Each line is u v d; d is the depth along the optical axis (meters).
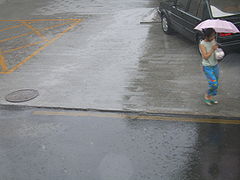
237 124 5.20
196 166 4.31
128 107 6.00
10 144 5.11
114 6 15.98
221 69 7.36
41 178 4.27
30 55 9.59
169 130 5.18
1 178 4.33
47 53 9.63
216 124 5.25
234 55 8.11
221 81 6.77
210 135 4.97
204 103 5.94
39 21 14.16
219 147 4.67
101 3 17.05
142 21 12.32
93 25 12.62
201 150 4.63
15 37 11.84
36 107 6.27
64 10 16.05
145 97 6.35
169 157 4.52
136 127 5.34
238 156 4.46
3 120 5.88
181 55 8.55
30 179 4.27
